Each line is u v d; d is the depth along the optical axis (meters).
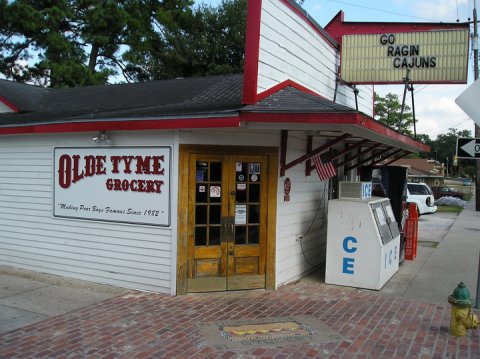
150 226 7.12
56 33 21.92
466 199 41.75
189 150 6.89
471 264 9.96
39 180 8.31
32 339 5.21
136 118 6.74
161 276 7.09
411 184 23.84
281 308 6.43
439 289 7.66
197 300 6.74
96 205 7.62
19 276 8.09
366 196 8.09
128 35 24.64
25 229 8.51
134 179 7.24
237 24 25.89
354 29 11.55
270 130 7.17
